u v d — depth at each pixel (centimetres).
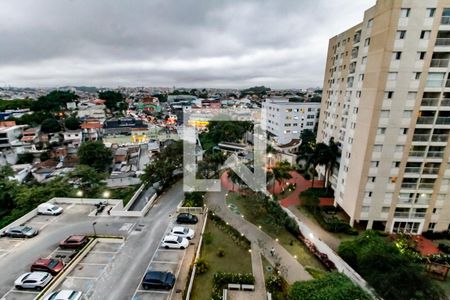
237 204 3984
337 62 4384
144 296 2111
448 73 2767
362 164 3102
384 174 3108
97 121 10444
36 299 2017
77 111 12962
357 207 3244
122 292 2148
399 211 3238
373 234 2709
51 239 2912
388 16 2669
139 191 4444
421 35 2688
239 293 2172
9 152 6881
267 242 2980
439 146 2992
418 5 2608
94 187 4488
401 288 1945
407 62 2758
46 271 2303
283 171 4456
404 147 3009
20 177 5566
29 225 3212
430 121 2922
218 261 2600
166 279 2194
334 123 4484
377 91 2848
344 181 3609
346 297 1720
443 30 2661
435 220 3244
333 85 4550
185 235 2947
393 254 2288
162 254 2678
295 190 4653
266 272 2455
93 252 2697
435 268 2531
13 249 2714
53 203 3856
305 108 8000
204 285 2259
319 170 5212
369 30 3067
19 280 2152
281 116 7900
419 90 2833
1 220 3362
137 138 9006
